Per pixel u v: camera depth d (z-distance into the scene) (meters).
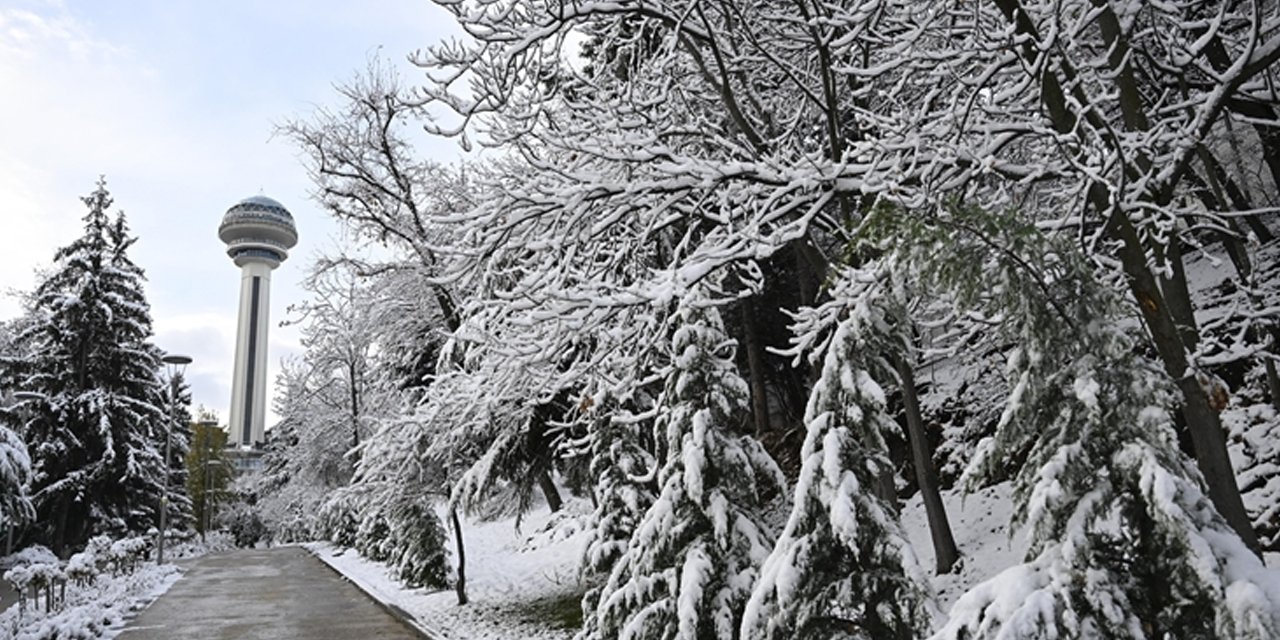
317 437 36.88
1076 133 6.62
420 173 18.94
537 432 12.77
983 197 8.89
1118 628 3.14
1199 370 5.38
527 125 9.15
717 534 5.93
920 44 9.59
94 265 35.06
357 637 13.08
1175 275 6.85
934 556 10.81
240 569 28.78
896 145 7.87
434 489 14.58
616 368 9.62
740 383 6.50
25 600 15.73
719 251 8.04
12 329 41.88
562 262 8.70
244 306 116.44
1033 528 3.42
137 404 34.25
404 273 18.98
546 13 9.08
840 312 7.23
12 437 22.23
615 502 8.27
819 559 4.70
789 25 10.92
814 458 4.79
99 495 32.41
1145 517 3.35
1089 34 10.37
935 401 14.39
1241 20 8.78
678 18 9.50
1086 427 3.51
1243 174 11.05
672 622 6.06
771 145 10.68
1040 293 3.75
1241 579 2.93
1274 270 10.62
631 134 9.26
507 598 15.19
